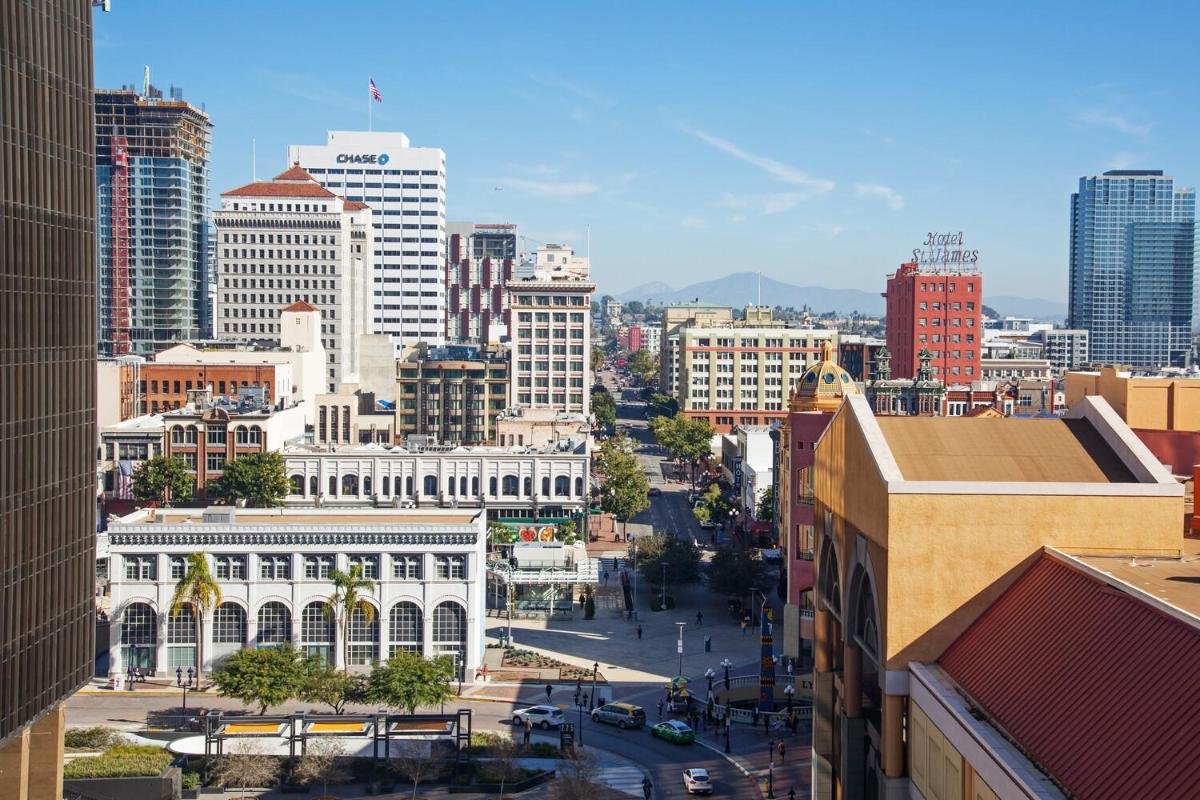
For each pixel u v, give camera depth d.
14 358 67.69
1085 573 57.69
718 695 123.31
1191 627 47.75
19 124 68.12
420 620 127.56
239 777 93.81
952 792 55.41
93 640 79.62
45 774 76.06
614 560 188.38
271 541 126.00
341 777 96.19
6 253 66.75
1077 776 45.56
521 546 167.50
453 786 97.12
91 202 78.62
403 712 114.69
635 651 141.50
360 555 126.88
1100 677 49.84
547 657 138.00
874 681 70.50
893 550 62.75
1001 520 62.72
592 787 90.81
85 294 77.56
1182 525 62.84
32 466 69.94
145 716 113.25
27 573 69.38
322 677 107.75
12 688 67.69
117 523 125.50
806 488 137.00
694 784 95.00
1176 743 42.88
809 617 136.75
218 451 199.88
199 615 124.00
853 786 71.56
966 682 58.12
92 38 78.62
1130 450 68.94
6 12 66.25
